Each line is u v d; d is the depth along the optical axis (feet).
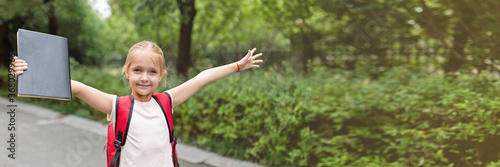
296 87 12.98
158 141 4.51
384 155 10.71
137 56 4.38
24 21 28.37
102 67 33.19
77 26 33.17
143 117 4.50
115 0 27.53
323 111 11.09
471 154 9.95
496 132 9.42
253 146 13.62
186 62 23.50
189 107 14.80
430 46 17.69
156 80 4.49
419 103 10.43
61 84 3.87
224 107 13.83
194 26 28.84
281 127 12.02
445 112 9.80
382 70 17.49
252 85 14.03
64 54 4.04
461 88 10.61
